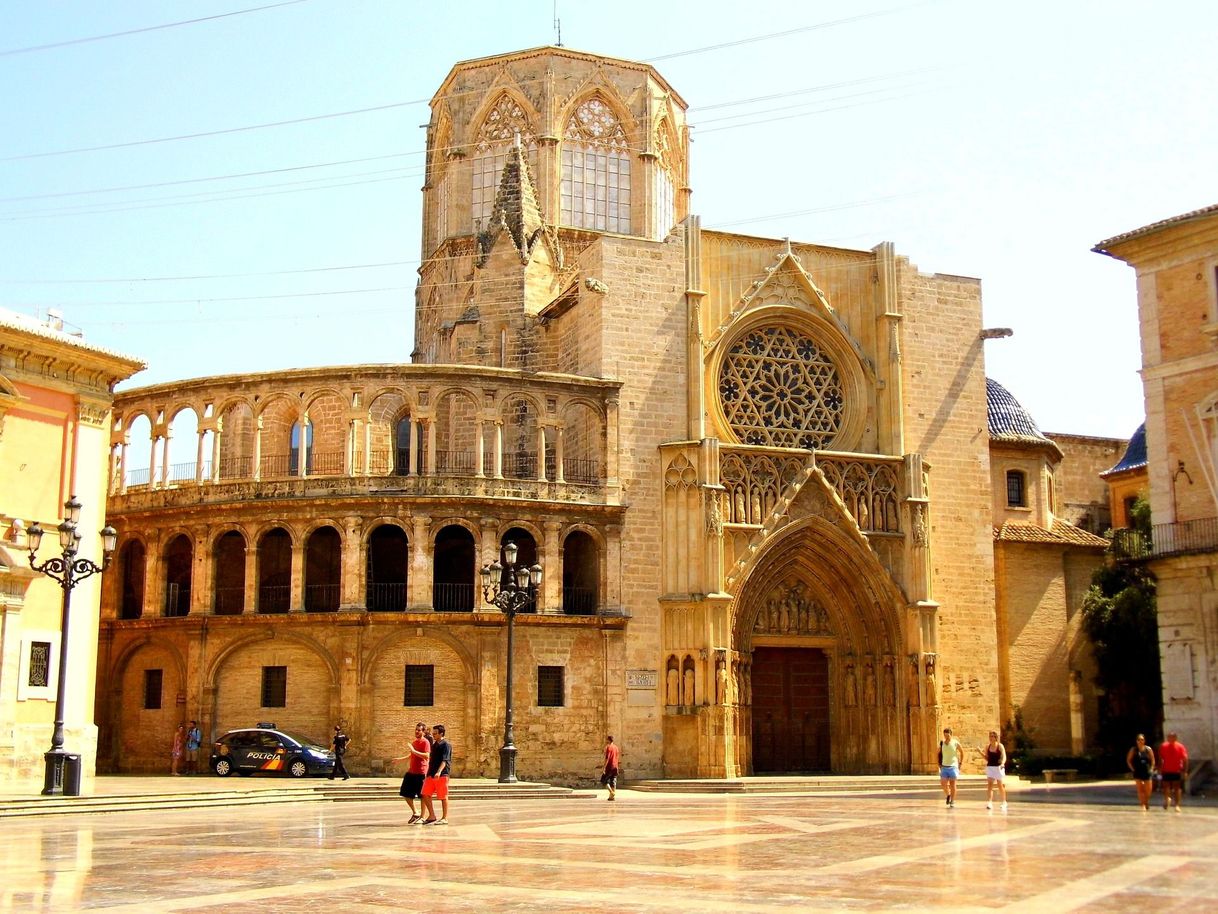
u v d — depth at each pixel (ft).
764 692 192.85
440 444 203.62
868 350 205.36
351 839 96.53
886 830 103.76
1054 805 138.31
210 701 178.91
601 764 177.88
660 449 188.14
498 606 159.22
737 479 188.75
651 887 67.82
